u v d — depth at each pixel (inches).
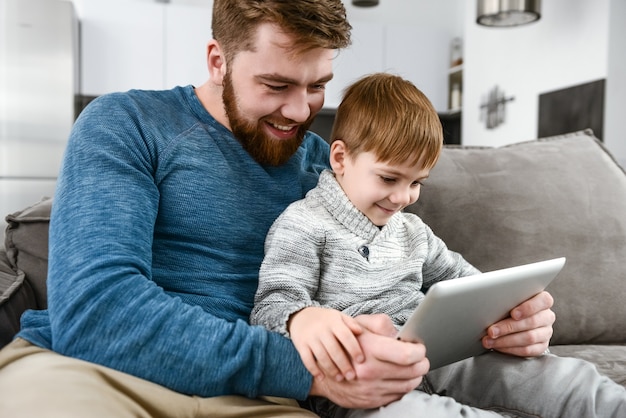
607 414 35.0
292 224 40.4
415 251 43.4
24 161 160.9
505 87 174.1
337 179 43.8
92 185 34.8
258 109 40.2
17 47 158.4
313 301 38.2
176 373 30.7
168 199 39.4
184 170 39.9
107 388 29.0
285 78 39.0
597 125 140.1
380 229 43.0
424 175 41.9
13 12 157.4
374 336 31.2
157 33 179.0
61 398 27.4
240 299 40.3
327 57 40.1
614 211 56.9
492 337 37.9
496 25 148.3
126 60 176.9
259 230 42.3
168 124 41.1
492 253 53.3
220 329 31.7
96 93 175.3
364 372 30.7
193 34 181.8
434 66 206.4
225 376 30.9
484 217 54.1
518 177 56.6
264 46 38.3
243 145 42.9
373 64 199.0
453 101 205.2
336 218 41.8
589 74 143.2
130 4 176.4
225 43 40.8
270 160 43.0
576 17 146.9
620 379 43.3
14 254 49.2
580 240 55.0
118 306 30.9
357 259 40.6
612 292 54.3
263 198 43.1
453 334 34.4
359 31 196.9
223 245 40.4
